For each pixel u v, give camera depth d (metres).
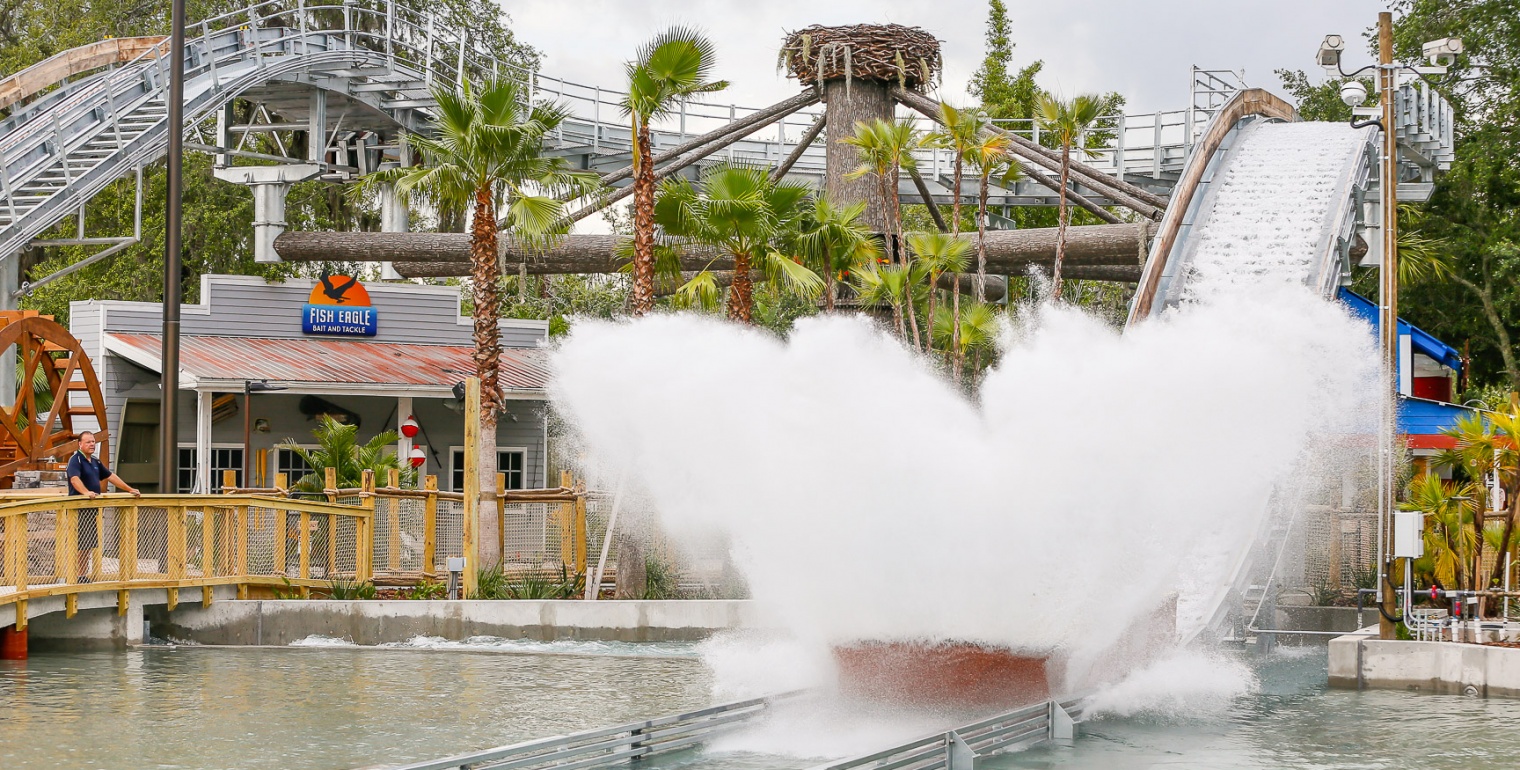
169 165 21.17
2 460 25.78
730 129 32.44
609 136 39.81
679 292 23.52
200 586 19.70
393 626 19.77
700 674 16.39
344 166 37.62
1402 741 12.21
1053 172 33.72
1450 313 43.19
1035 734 11.89
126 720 13.05
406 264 35.56
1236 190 26.42
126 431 30.69
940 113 29.33
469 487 21.02
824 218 25.12
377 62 36.53
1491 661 14.83
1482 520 18.14
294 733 12.39
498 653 18.59
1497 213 43.31
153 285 41.91
